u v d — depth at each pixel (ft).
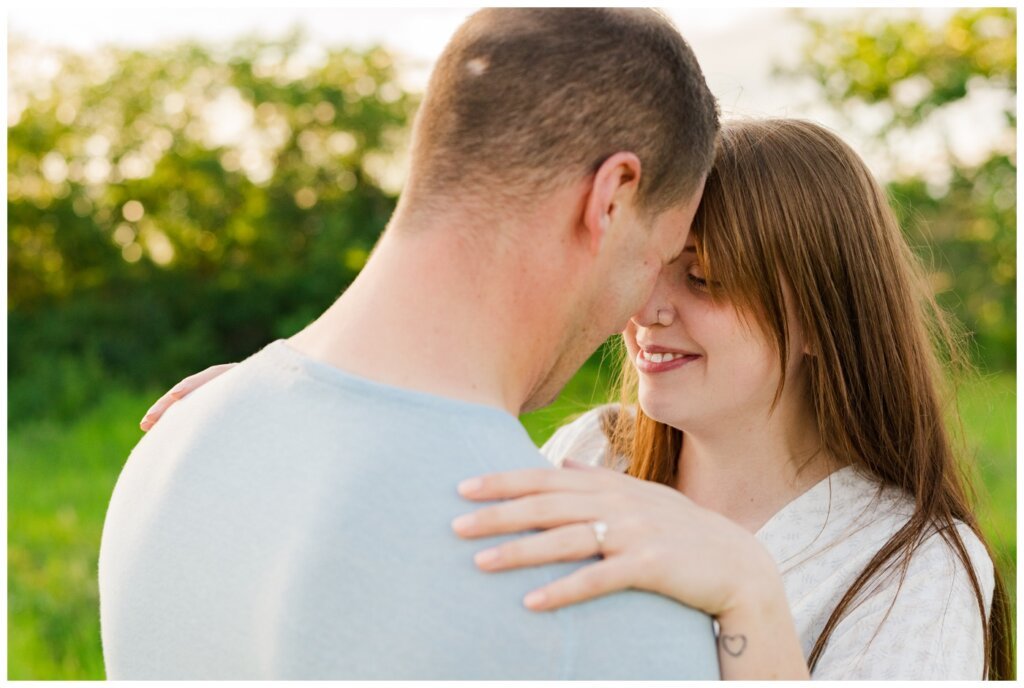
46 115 29.07
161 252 30.48
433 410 3.51
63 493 18.90
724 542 3.59
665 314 5.46
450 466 3.43
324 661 3.28
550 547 3.33
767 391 5.59
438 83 3.90
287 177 30.66
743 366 5.47
